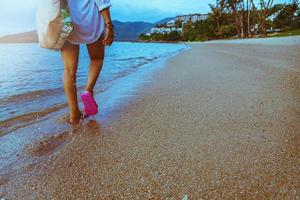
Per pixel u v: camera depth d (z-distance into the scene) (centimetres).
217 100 371
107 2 303
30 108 413
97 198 172
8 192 184
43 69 975
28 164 221
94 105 327
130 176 194
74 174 201
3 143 270
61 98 484
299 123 267
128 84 568
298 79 459
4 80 702
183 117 312
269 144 227
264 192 167
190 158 213
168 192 173
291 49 1101
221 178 184
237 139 241
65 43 294
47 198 175
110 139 262
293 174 182
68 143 258
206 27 9156
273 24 6681
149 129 281
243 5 5975
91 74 322
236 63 755
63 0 279
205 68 712
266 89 410
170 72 703
